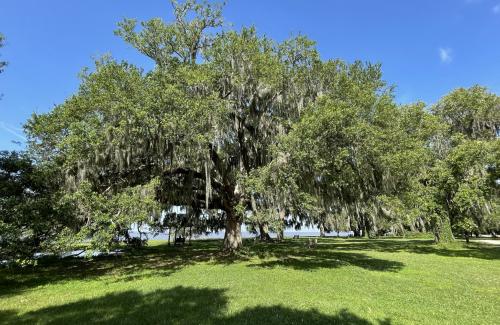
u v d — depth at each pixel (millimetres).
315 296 8016
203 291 8633
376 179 13883
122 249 20984
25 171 12406
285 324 5859
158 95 11812
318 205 14695
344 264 14008
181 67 13797
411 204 13977
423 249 22531
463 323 5984
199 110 11977
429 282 10000
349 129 10805
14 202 10992
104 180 14172
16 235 10414
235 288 9000
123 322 6062
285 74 13961
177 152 12891
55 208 11375
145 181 14094
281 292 8469
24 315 6789
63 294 8859
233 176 16219
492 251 20734
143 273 12328
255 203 15859
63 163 12961
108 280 11016
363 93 12273
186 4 17281
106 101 11445
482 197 16500
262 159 15477
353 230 44156
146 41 16188
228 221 19031
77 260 16750
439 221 20688
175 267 13805
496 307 7121
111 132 11789
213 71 14117
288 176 11711
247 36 14727
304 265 13695
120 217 10789
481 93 23547
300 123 11406
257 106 15258
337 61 13859
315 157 11109
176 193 17109
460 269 12953
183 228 24625
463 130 24203
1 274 12734
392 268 13078
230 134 15500
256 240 33156
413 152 12938
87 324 6000
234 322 5941
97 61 13617
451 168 17594
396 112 13719
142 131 11789
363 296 8055
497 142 16312
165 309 6883
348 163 11891
